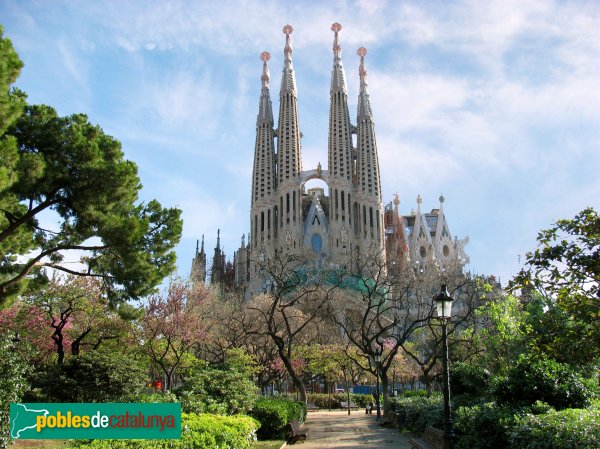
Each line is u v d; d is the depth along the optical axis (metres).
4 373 13.70
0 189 14.92
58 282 32.16
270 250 135.38
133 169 19.92
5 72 15.55
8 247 20.98
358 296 59.16
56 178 18.78
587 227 12.49
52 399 21.03
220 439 14.28
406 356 64.00
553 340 12.88
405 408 28.89
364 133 156.12
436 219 173.62
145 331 36.00
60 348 30.67
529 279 13.16
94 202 19.09
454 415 18.38
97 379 21.42
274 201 152.50
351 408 61.12
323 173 154.00
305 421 35.97
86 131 20.98
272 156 156.75
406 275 43.91
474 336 33.53
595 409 12.78
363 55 165.38
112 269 20.39
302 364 55.38
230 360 39.44
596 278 12.45
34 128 18.92
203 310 42.38
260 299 54.97
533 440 10.64
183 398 20.25
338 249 142.00
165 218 21.52
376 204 151.00
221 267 155.75
